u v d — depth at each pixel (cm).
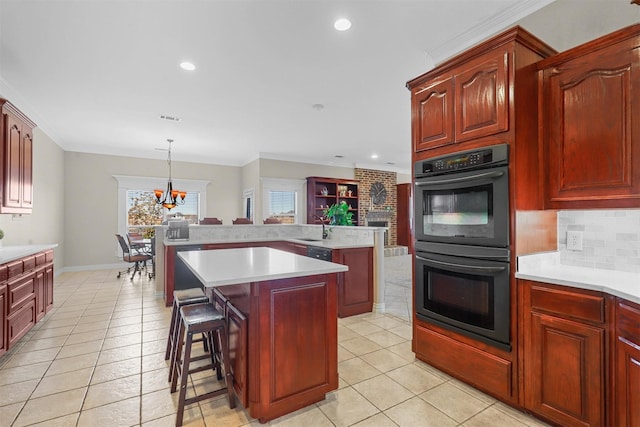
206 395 182
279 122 502
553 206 191
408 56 298
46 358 258
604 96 168
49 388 213
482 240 199
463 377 215
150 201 728
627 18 183
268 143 648
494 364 195
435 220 232
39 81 346
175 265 411
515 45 186
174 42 272
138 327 330
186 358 179
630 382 139
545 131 193
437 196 230
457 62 215
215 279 160
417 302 248
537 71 196
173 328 248
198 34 261
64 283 532
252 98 400
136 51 286
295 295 186
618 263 189
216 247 441
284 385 183
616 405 146
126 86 361
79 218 649
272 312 178
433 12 234
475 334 204
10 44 273
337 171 879
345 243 407
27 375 230
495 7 229
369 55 296
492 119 195
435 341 234
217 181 814
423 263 241
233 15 237
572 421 161
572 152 181
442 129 227
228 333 207
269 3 224
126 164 700
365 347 280
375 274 384
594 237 199
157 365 246
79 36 262
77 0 219
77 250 647
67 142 623
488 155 195
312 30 256
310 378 192
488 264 195
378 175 953
